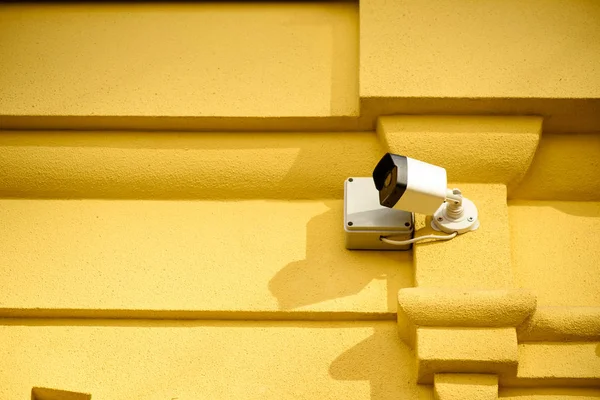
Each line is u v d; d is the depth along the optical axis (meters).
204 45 2.96
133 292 2.69
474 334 2.49
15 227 2.83
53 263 2.76
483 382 2.49
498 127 2.78
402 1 2.91
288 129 2.87
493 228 2.70
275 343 2.63
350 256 2.74
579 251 2.75
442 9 2.90
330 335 2.63
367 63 2.80
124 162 2.86
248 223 2.80
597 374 2.50
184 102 2.85
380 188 2.58
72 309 2.68
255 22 3.00
